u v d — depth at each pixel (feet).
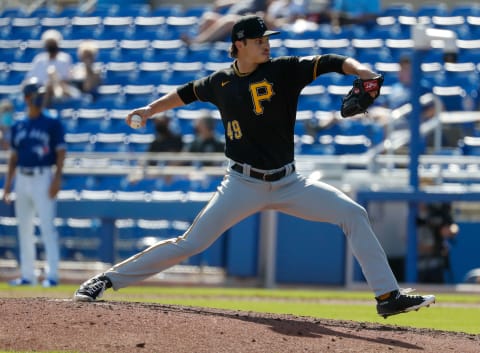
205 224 71.87
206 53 224.12
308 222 152.46
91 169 169.37
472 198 147.33
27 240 140.15
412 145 149.38
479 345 66.69
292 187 70.95
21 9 261.03
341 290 150.20
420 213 151.53
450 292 149.69
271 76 68.85
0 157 172.45
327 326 70.33
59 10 277.85
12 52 244.63
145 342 60.13
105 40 238.89
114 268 74.33
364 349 61.36
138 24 244.22
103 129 204.33
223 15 236.63
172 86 216.33
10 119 196.85
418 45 145.59
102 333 62.03
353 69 66.64
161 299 117.60
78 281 157.17
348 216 69.92
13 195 168.76
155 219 156.25
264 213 154.30
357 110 66.28
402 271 154.30
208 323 65.51
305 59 68.39
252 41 68.23
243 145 70.44
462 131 175.32
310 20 227.20
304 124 189.37
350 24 226.58
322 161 156.87
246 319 69.46
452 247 162.20
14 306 69.51
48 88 206.28
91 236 170.81
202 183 163.84
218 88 71.15
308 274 152.35
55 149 137.59
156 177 168.04
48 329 62.85
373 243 69.97
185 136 196.75
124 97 214.07
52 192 137.80
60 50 239.50
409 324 91.20
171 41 232.73
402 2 248.11
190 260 156.97
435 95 175.83
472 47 215.92
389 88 203.00
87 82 212.84
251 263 152.87
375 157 157.17
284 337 63.31
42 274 162.30
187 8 263.90
